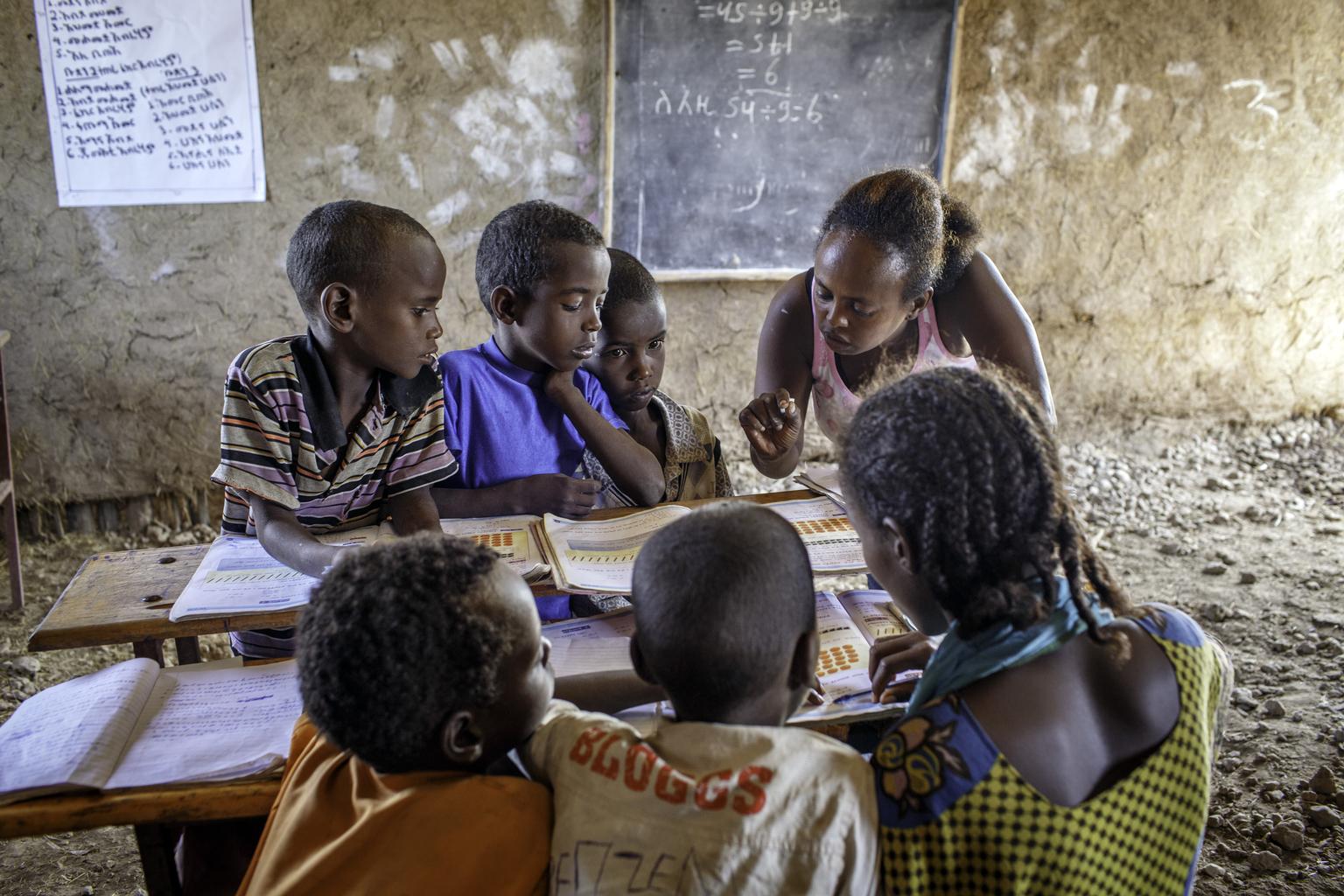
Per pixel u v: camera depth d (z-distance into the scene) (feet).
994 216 13.53
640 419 6.59
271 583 4.84
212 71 10.77
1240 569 11.03
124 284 11.22
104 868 6.72
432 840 3.04
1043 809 2.79
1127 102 13.34
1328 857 6.68
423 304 5.07
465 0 11.28
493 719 3.16
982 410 3.02
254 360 5.02
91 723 3.95
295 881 3.10
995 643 3.00
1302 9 13.29
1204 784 3.01
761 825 2.86
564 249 5.46
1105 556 11.42
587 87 11.96
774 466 5.94
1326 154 14.01
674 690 3.16
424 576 3.04
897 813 2.91
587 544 5.35
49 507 11.73
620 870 2.90
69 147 10.64
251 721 4.10
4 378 10.70
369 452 5.30
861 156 12.89
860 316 5.39
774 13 12.10
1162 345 14.53
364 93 11.28
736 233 12.93
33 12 10.17
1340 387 14.93
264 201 11.34
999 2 12.64
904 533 3.03
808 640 3.19
